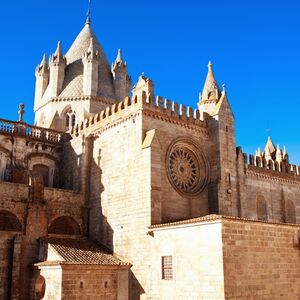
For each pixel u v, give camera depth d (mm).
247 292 31594
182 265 34094
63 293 33562
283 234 35750
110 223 42844
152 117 42688
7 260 38188
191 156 45812
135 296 37938
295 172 62000
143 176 40125
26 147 49312
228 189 46250
